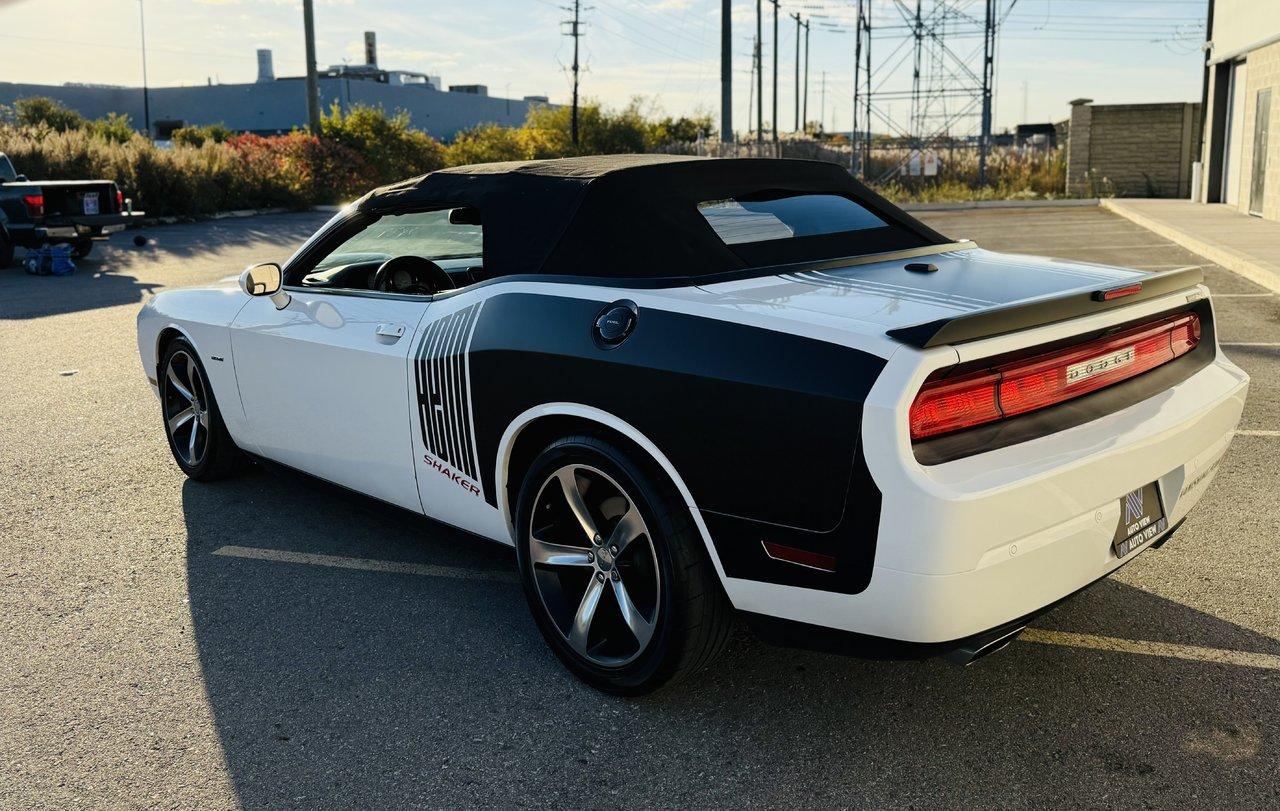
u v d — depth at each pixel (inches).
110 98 3376.0
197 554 160.7
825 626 97.8
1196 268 118.0
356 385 142.9
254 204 1165.1
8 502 186.4
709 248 117.6
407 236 147.9
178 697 117.9
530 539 120.1
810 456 92.8
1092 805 93.9
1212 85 836.0
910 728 107.7
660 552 105.4
